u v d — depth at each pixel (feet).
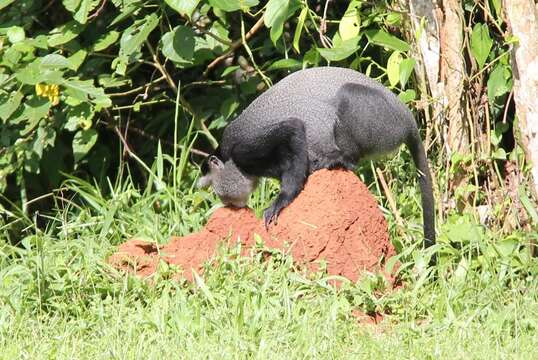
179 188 42.37
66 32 41.37
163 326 29.58
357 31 38.91
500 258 35.22
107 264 32.86
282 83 35.60
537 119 37.14
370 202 34.24
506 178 39.29
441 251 35.68
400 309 31.32
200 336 29.01
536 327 30.01
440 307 31.27
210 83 44.80
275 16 37.40
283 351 28.07
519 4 36.78
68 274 32.12
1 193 44.68
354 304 31.50
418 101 39.42
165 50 40.06
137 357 27.32
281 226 33.76
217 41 43.04
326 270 32.86
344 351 28.04
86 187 42.11
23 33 39.78
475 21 40.27
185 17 41.96
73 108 41.63
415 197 39.93
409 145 36.83
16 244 43.57
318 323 29.71
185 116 46.68
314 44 41.55
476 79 39.01
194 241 34.06
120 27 44.62
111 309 30.78
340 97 34.96
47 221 47.09
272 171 35.53
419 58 39.58
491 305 31.96
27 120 41.91
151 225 38.24
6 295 31.76
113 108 44.06
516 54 37.11
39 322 30.42
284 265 32.37
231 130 35.96
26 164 43.39
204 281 32.19
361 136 35.22
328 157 34.83
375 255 33.96
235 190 36.40
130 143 48.55
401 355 27.76
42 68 38.83
